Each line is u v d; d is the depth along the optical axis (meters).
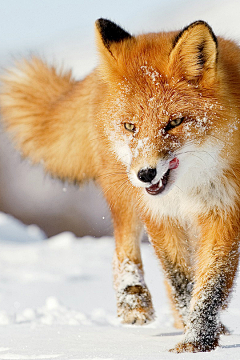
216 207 8.77
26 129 13.09
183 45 8.50
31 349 7.62
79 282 16.31
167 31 11.05
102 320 11.08
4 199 40.62
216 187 8.77
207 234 8.86
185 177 8.91
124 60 9.04
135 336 8.88
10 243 23.59
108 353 7.16
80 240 25.62
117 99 8.91
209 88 8.54
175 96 8.50
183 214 9.45
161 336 8.91
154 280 16.12
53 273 17.39
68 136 12.31
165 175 8.55
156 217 9.55
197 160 8.62
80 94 11.86
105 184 10.78
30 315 11.17
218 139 8.53
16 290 14.88
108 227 12.34
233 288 8.62
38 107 12.91
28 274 17.22
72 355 7.05
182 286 9.58
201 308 8.17
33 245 23.39
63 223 38.97
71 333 9.16
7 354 7.28
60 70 13.27
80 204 39.22
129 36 9.55
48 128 12.70
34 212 39.72
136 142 8.48
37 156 13.21
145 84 8.66
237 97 8.84
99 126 9.70
